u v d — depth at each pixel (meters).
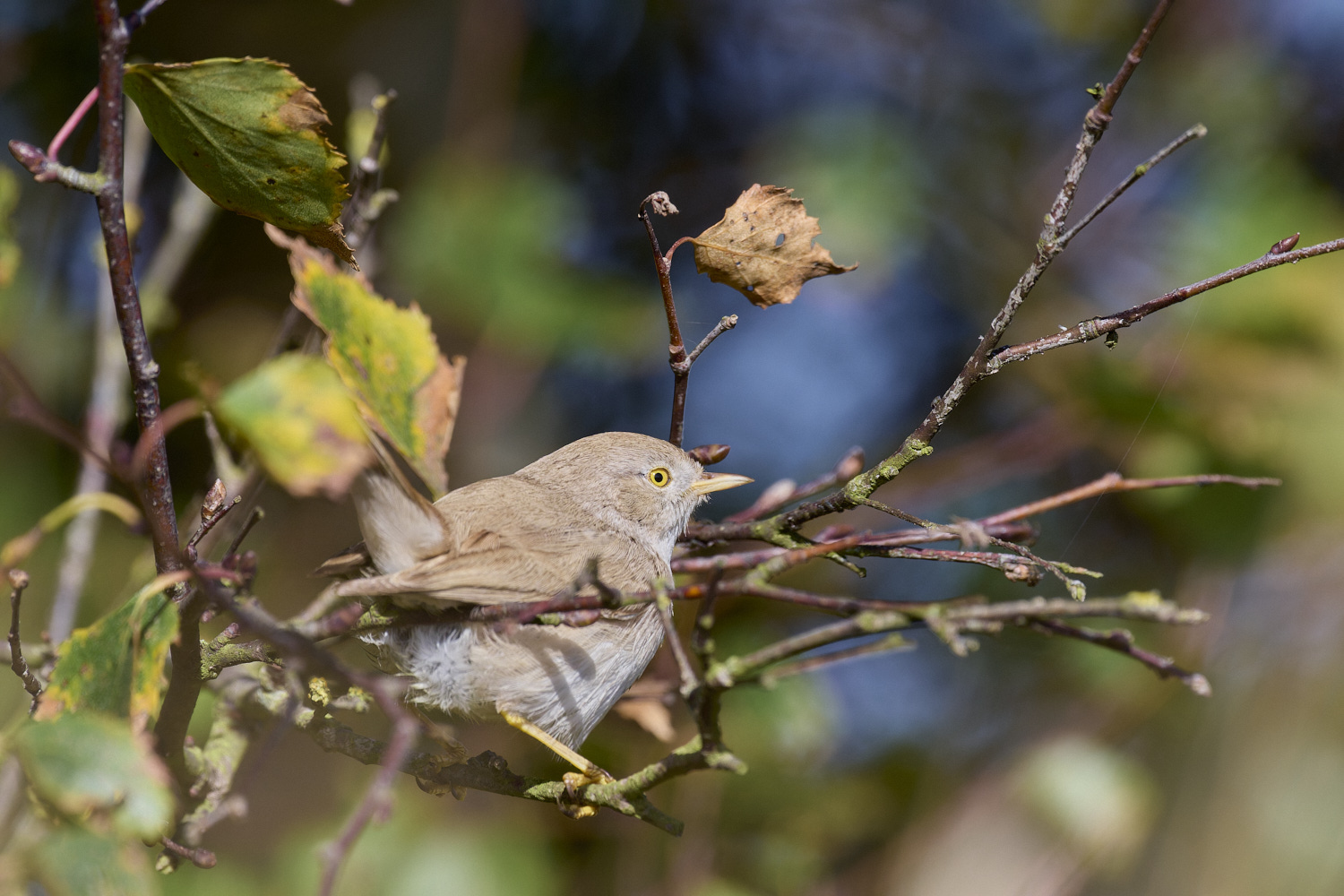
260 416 4.11
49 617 9.45
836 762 10.98
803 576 10.50
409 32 12.26
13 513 9.88
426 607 6.50
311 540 10.60
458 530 7.05
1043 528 11.92
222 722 6.77
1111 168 12.93
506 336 11.47
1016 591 11.57
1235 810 9.84
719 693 4.61
